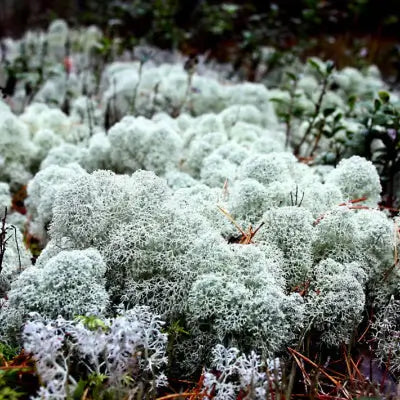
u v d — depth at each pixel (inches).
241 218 16.5
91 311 12.5
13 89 28.5
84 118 28.3
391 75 43.5
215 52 41.7
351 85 32.9
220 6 44.9
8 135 22.3
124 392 11.6
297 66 37.3
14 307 13.1
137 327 11.9
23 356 12.7
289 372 13.7
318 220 15.9
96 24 51.8
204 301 12.9
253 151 21.3
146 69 32.8
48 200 17.2
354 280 13.9
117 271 14.3
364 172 17.5
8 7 61.6
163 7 41.2
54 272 13.0
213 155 19.9
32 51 40.0
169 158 20.9
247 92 28.7
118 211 14.9
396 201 21.2
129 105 28.4
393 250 15.8
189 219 14.8
